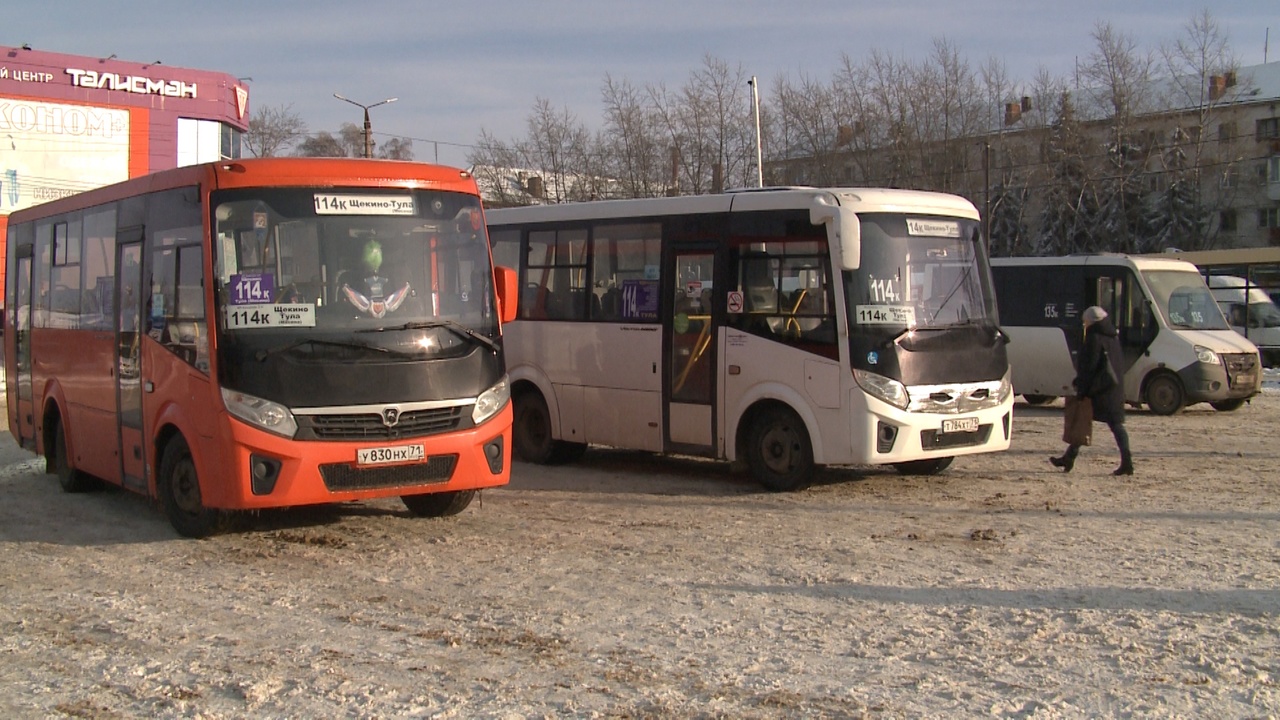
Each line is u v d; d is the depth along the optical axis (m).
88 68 45.75
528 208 14.96
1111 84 59.00
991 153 57.88
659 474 14.04
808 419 11.88
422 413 9.55
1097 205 58.22
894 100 53.78
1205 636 6.80
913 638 6.86
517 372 14.98
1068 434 13.56
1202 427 18.52
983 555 9.09
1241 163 64.50
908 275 12.05
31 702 6.00
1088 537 9.77
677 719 5.52
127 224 11.09
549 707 5.72
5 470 15.44
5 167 44.56
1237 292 33.97
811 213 11.81
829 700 5.76
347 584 8.45
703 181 52.12
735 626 7.17
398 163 10.10
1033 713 5.55
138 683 6.25
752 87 42.91
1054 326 21.52
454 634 7.08
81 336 12.27
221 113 48.75
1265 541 9.55
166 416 10.06
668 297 13.22
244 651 6.80
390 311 9.60
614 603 7.77
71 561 9.52
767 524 10.55
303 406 9.16
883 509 11.27
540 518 11.03
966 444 12.24
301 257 9.44
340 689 6.04
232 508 9.17
